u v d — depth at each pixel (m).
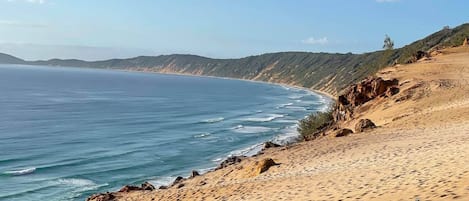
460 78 45.47
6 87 191.50
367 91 49.59
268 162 25.34
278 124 90.62
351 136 30.12
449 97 36.97
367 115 42.94
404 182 13.38
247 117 105.00
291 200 15.53
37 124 87.00
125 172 50.72
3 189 43.53
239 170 27.23
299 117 104.44
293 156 26.66
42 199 40.75
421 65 58.75
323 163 22.39
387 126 31.97
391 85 48.38
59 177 48.25
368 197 12.81
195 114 112.31
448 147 17.95
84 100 143.00
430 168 14.41
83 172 50.44
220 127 86.56
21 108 114.19
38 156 58.50
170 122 94.88
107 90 197.75
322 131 49.22
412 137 24.48
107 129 83.31
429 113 32.44
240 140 70.75
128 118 100.62
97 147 65.38
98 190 43.88
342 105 52.47
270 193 17.91
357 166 19.11
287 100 164.50
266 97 180.38
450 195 10.37
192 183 28.06
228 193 20.69
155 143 68.62
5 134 74.44
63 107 119.38
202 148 64.50
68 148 64.31
